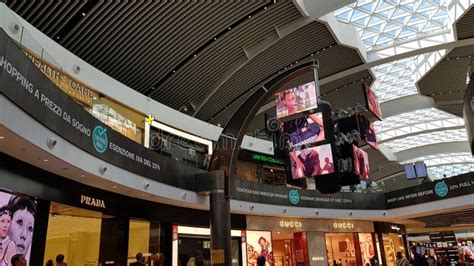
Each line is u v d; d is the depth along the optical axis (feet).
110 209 38.52
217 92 65.21
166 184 42.09
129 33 47.85
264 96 42.86
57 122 25.29
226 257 40.73
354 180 44.55
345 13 60.85
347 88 76.18
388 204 73.10
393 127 110.93
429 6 60.23
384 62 68.23
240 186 55.88
